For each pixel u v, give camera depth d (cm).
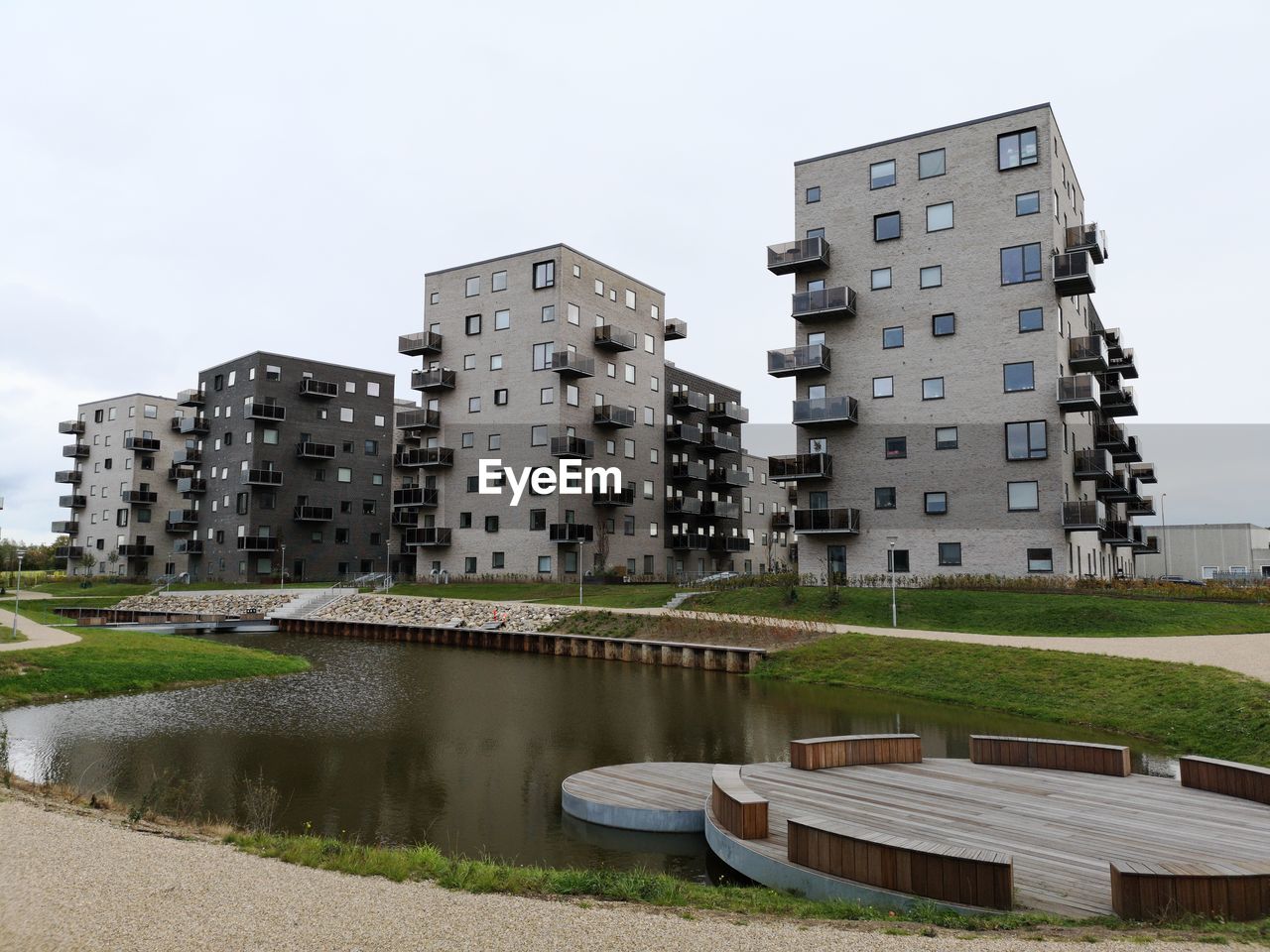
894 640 2727
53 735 1792
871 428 4116
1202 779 1103
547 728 1920
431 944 585
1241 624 2775
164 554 7719
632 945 590
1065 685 2119
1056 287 3769
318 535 6550
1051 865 812
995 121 3947
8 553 7581
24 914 622
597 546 5400
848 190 4281
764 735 1836
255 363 6344
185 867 766
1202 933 623
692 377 6819
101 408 8088
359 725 1952
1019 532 3753
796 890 821
